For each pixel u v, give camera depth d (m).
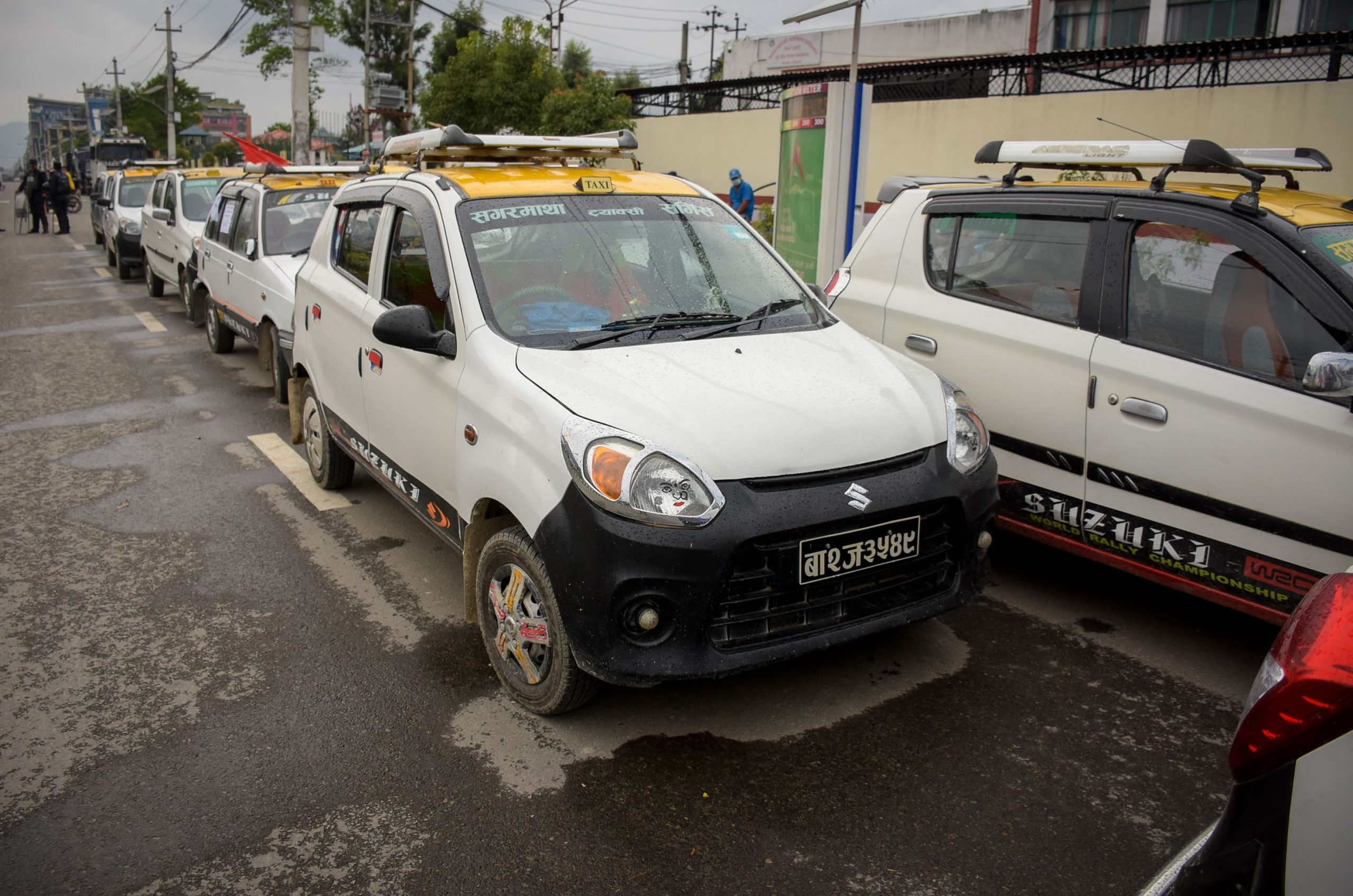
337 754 3.24
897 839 2.80
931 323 4.64
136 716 3.49
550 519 3.05
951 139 17.41
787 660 3.54
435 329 3.72
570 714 3.46
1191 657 3.88
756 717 3.44
